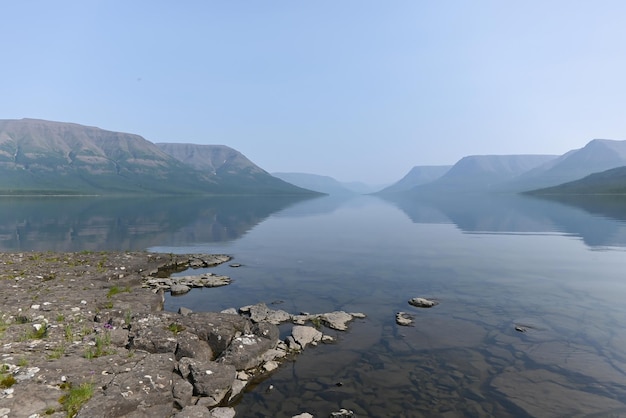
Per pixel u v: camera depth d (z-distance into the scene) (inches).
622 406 493.4
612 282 1182.9
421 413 483.5
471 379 572.4
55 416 394.0
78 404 417.4
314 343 717.9
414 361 638.5
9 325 668.7
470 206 6466.5
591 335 739.4
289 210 5871.1
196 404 494.0
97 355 555.5
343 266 1507.1
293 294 1091.9
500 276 1293.1
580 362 622.5
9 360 506.0
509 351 671.1
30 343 580.7
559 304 952.9
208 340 669.9
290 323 839.1
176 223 3442.4
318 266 1509.6
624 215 3858.3
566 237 2314.2
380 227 3154.5
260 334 693.3
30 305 786.2
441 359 644.7
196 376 522.3
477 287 1147.3
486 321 835.4
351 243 2183.8
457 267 1461.6
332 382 569.0
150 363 533.0
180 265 1525.6
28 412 393.7
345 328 804.6
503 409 490.3
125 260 1428.4
